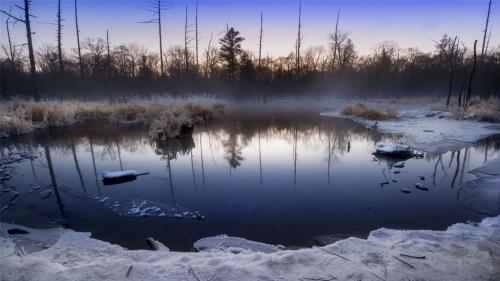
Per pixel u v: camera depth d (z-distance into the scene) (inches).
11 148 388.8
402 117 635.5
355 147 395.2
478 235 137.9
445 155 334.6
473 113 587.8
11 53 1018.1
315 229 169.2
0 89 936.3
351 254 119.1
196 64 1213.7
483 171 269.4
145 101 697.0
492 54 1133.7
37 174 279.1
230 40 1288.1
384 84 1412.4
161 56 1004.6
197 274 104.1
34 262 111.4
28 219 178.9
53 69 1109.1
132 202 209.3
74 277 101.6
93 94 1091.9
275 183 254.4
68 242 143.0
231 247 142.3
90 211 193.3
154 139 446.3
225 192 232.7
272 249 142.2
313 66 1519.4
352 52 1408.7
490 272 105.2
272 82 1365.7
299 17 1176.8
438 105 752.3
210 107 712.4
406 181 252.5
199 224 175.6
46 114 550.0
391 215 186.4
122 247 140.8
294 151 378.9
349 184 248.8
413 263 111.6
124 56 1362.0
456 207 195.3
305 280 101.3
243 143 430.6
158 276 103.0
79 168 301.1
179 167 306.7
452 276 103.1
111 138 452.4
